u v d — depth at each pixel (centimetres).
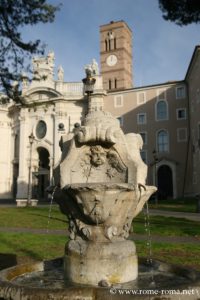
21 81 1873
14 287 408
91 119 538
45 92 5450
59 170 535
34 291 392
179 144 4984
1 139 5916
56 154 5262
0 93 1950
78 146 532
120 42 7638
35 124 5512
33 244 1145
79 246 498
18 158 5694
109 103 5450
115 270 480
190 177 4831
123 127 5316
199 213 2381
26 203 3372
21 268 538
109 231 496
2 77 1808
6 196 5769
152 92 5247
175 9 1705
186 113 5009
